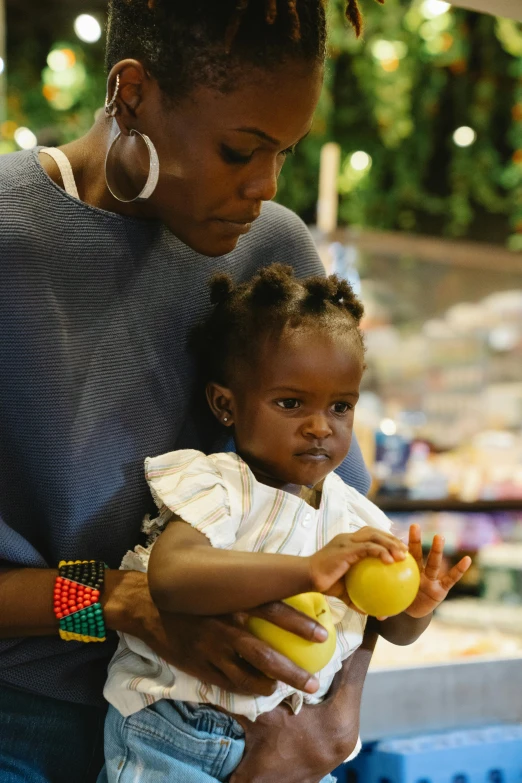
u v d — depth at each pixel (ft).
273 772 3.96
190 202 3.86
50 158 4.22
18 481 4.11
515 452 12.53
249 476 4.09
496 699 6.69
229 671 3.61
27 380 3.97
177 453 4.19
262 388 4.13
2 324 3.93
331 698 4.20
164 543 3.77
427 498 11.27
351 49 15.93
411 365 12.94
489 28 16.72
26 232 3.95
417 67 16.67
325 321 4.16
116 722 4.09
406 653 8.60
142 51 3.71
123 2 3.86
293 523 4.07
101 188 4.21
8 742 4.17
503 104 17.61
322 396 4.08
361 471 5.08
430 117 17.24
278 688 3.98
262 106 3.62
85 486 4.09
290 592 3.36
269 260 4.97
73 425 4.05
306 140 16.81
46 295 4.00
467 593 12.02
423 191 18.30
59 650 4.12
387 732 6.30
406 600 3.49
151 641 3.84
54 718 4.25
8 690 4.17
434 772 5.95
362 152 16.81
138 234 4.25
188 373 4.51
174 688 3.90
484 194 17.46
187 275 4.49
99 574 3.98
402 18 15.99
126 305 4.26
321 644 3.63
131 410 4.26
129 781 3.94
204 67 3.57
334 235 12.17
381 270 12.64
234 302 4.41
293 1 3.53
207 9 3.54
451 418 13.09
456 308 13.06
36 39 16.70
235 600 3.43
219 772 3.94
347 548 3.35
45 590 3.92
